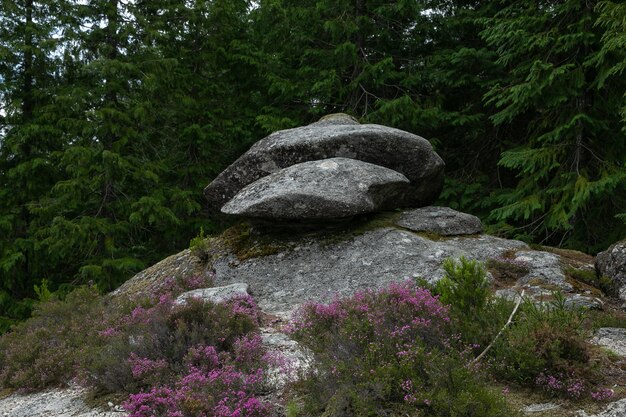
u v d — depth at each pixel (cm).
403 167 1008
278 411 427
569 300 692
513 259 843
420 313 480
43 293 886
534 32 1207
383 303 500
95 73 1463
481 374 407
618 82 1137
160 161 1577
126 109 1527
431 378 387
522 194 1261
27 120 1594
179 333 539
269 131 1575
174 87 1666
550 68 1136
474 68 1441
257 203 895
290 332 534
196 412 407
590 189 1077
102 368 523
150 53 1538
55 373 588
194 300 583
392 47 1650
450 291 511
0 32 1545
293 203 884
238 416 407
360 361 405
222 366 502
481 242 923
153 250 1720
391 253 862
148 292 909
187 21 1730
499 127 1541
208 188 1070
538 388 421
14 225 1567
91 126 1436
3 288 1555
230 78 1822
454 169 1625
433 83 1553
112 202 1492
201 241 1001
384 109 1462
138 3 1630
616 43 927
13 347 647
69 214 1622
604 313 665
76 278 1535
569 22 1185
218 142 1752
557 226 1145
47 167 1580
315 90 1543
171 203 1644
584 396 404
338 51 1512
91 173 1480
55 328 685
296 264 881
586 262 888
